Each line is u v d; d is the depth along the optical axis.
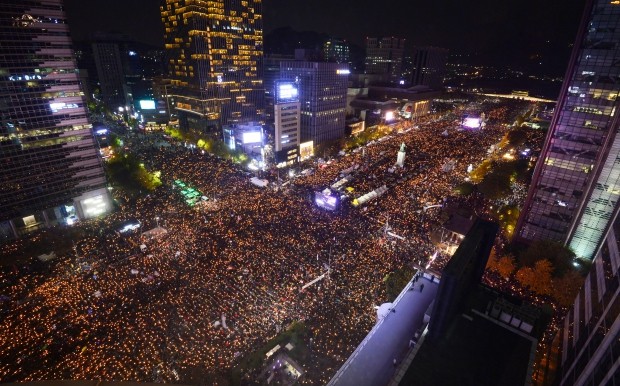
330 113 171.38
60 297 65.25
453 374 25.34
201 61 168.75
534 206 81.31
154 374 49.41
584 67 68.06
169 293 66.44
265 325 59.19
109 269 73.69
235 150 156.25
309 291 66.94
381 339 33.53
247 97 194.25
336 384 29.17
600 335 36.19
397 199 110.25
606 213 70.12
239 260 76.69
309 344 55.34
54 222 95.31
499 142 177.50
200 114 178.50
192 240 85.00
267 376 50.00
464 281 30.34
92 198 100.62
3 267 74.12
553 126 74.75
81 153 96.31
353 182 124.88
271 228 91.12
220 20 170.75
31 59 83.38
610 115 67.19
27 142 86.88
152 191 114.00
